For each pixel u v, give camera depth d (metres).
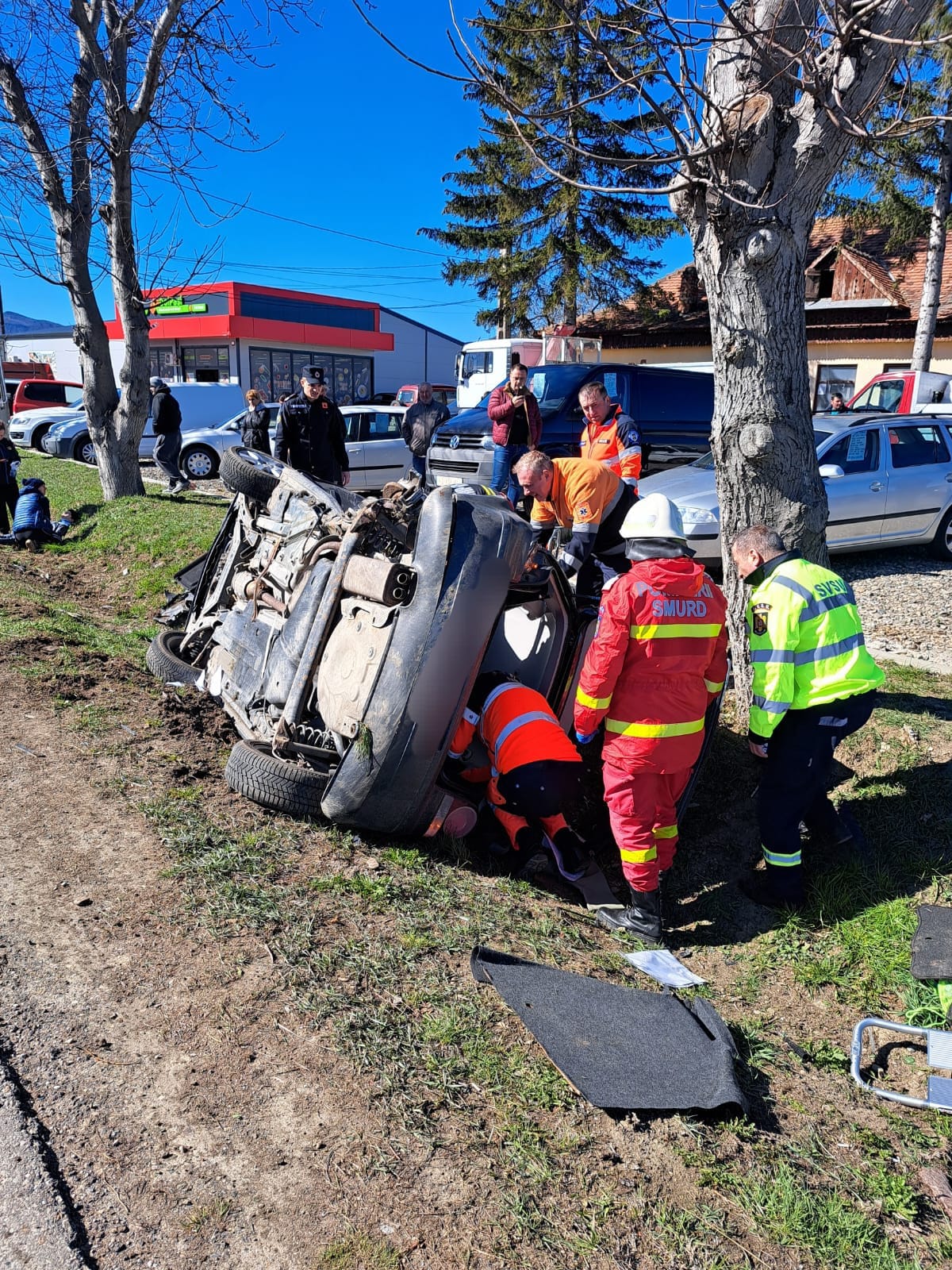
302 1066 2.72
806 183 4.63
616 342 26.05
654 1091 2.78
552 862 4.51
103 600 8.86
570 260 26.66
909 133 3.73
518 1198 2.35
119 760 4.68
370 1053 2.79
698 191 4.86
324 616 4.32
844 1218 2.46
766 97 4.45
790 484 5.13
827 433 10.43
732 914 4.27
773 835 4.16
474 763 4.49
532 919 3.85
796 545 5.17
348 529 4.46
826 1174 2.64
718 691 4.16
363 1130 2.51
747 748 5.40
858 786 4.98
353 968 3.21
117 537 10.52
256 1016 2.91
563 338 21.36
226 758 4.92
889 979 3.69
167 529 10.33
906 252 22.53
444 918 3.66
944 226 18.64
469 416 11.97
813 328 23.05
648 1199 2.42
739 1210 2.44
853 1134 2.84
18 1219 2.15
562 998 3.17
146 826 4.03
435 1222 2.26
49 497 13.94
